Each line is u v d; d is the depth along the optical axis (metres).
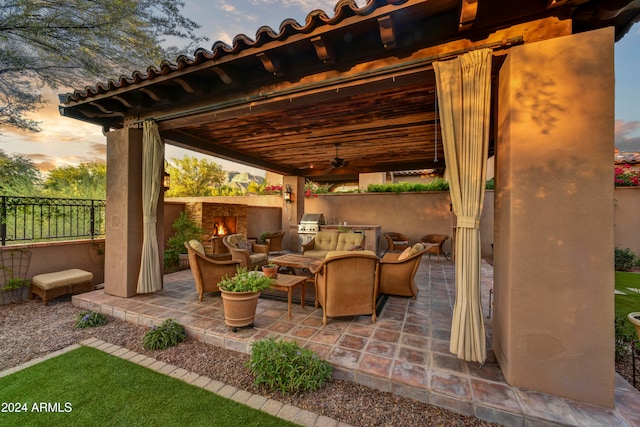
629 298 4.36
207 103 3.40
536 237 1.92
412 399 1.98
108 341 2.88
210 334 2.81
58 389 2.09
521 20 2.05
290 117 4.08
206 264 3.79
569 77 1.87
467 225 2.17
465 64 2.15
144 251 3.93
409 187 8.59
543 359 1.90
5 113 4.74
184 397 2.02
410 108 3.75
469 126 2.15
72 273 4.30
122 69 5.18
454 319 2.20
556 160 1.88
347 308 3.04
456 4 2.09
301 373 2.10
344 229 7.02
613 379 1.77
